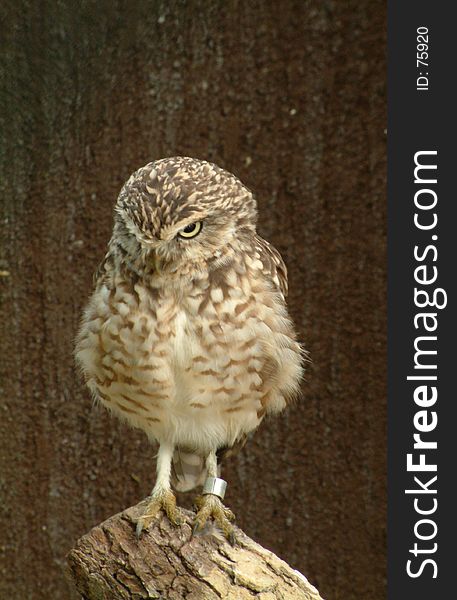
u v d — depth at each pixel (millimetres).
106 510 7141
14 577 7355
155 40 6754
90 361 4773
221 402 4672
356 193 6605
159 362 4547
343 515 6793
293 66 6602
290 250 6727
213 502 4219
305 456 6844
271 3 6602
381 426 6695
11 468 7312
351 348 6711
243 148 6711
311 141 6625
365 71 6492
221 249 4484
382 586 6715
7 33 6863
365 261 6641
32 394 7234
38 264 7105
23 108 6949
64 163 6977
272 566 3971
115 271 4555
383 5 6418
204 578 3904
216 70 6695
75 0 6773
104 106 6863
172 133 6781
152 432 4930
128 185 4406
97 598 4012
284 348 4730
